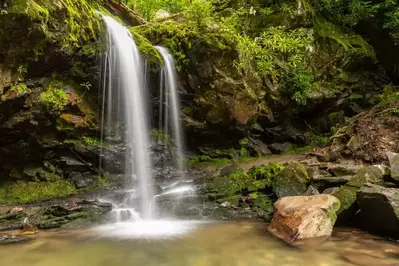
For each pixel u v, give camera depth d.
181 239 5.50
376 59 11.70
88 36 7.49
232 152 9.68
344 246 5.14
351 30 11.89
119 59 8.00
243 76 9.18
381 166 6.57
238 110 9.08
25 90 6.68
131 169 8.23
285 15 10.26
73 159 7.58
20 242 5.21
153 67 8.47
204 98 9.04
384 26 11.40
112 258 4.71
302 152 9.81
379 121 8.91
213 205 6.96
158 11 13.96
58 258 4.68
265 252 4.95
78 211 6.23
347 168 7.30
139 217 6.57
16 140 7.01
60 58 7.05
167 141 9.06
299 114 10.55
